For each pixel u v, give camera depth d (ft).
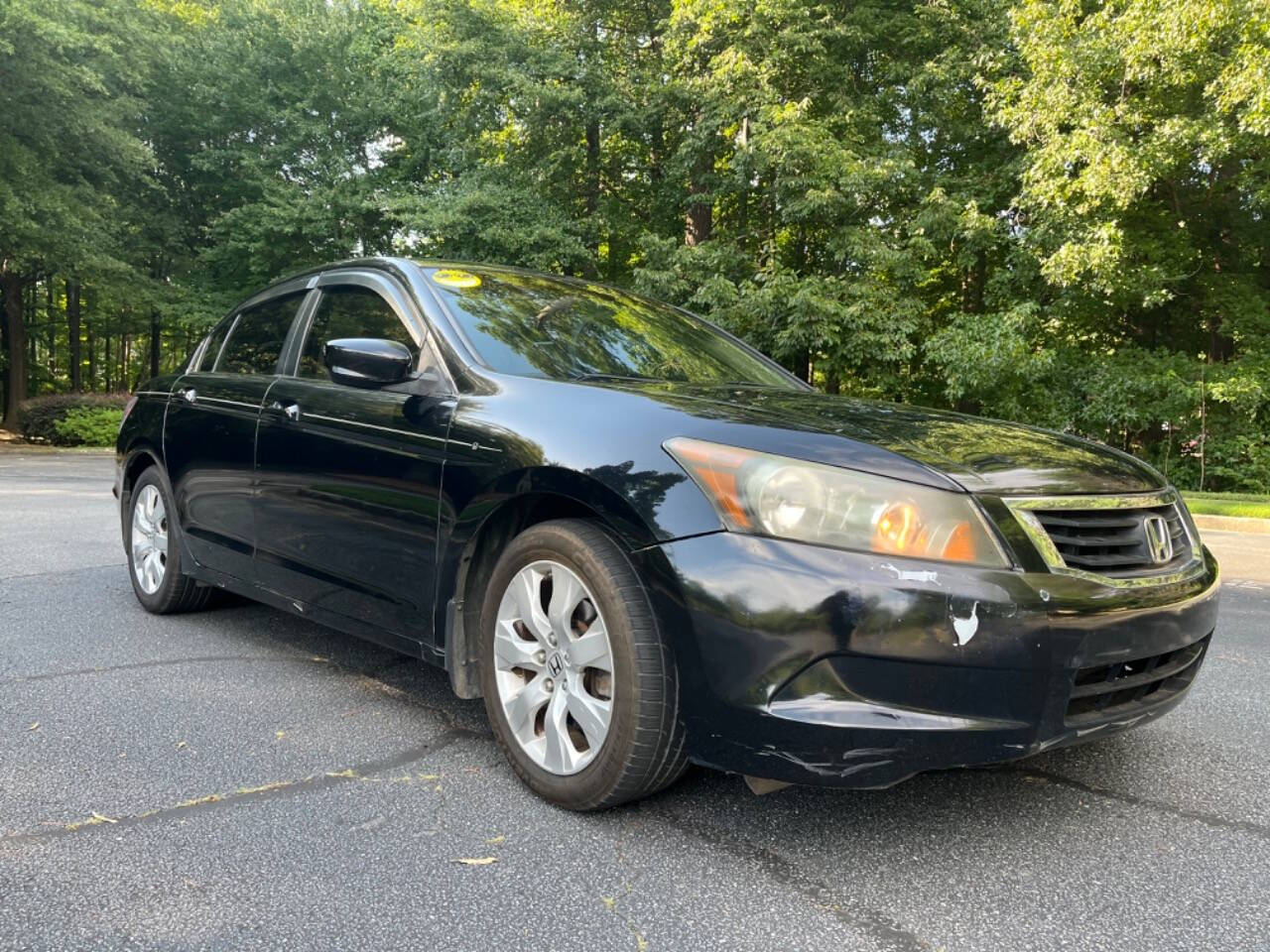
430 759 8.99
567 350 10.37
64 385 120.06
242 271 85.87
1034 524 7.01
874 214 58.54
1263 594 20.34
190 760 8.83
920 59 59.36
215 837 7.27
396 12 86.48
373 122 82.17
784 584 6.70
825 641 6.59
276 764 8.79
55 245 69.21
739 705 6.78
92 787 8.15
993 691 6.64
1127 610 7.09
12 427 84.53
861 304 52.06
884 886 6.75
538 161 64.23
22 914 6.12
